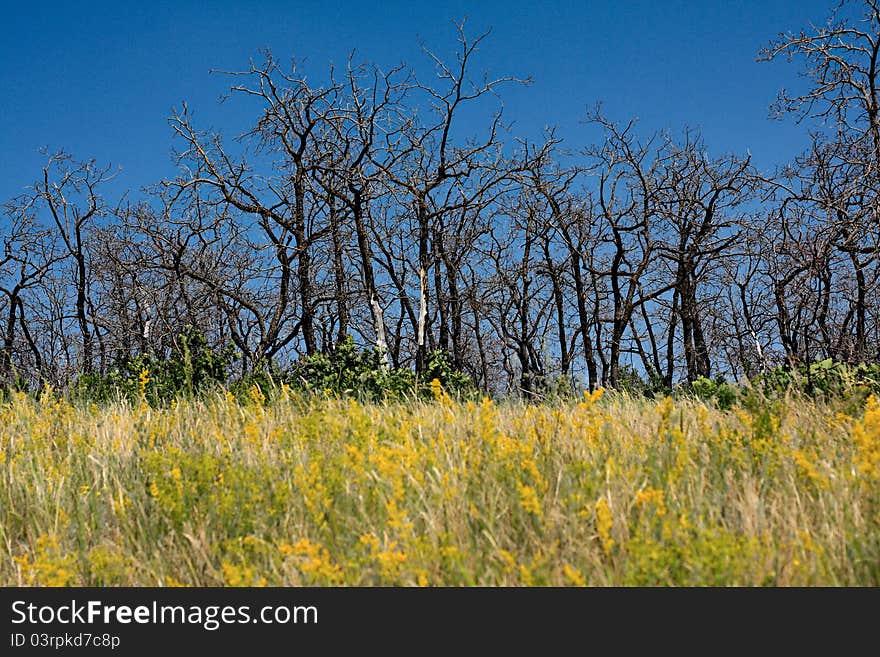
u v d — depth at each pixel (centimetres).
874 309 1753
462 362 3222
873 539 408
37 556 478
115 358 2267
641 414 801
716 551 375
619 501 459
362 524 465
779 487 489
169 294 2200
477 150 2323
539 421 646
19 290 2745
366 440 601
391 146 2297
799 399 803
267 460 601
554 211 2828
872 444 495
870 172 1579
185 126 2164
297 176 2212
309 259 2256
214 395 986
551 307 3159
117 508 519
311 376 1435
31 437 738
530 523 455
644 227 2770
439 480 496
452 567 400
